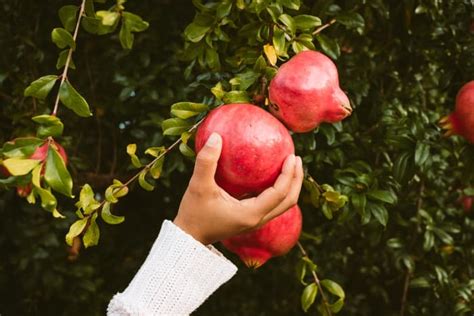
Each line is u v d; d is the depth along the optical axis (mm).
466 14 1854
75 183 2180
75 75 2273
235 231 1020
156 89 1986
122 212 2668
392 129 1619
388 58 1936
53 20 2197
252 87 1242
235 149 988
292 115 1100
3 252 2391
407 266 1952
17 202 2293
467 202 2160
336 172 1590
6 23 2031
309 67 1089
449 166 2090
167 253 983
